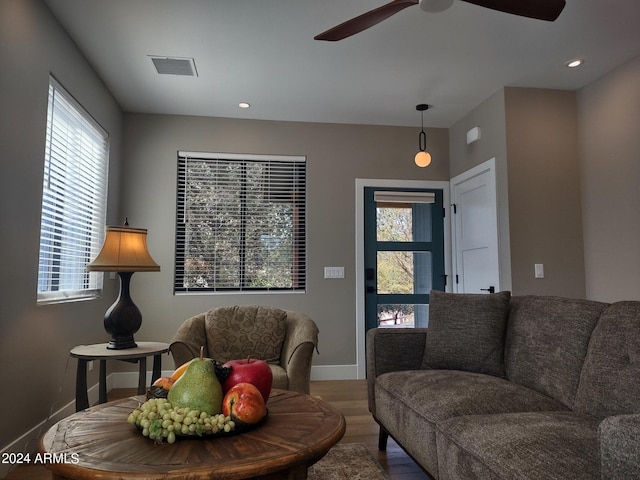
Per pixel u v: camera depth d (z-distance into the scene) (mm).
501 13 2686
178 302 4172
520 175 3672
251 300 4281
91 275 3500
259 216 4422
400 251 4574
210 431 1205
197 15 2689
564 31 2896
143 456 1086
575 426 1484
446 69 3422
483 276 4008
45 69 2592
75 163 3145
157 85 3668
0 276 2137
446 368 2459
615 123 3428
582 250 3703
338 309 4402
